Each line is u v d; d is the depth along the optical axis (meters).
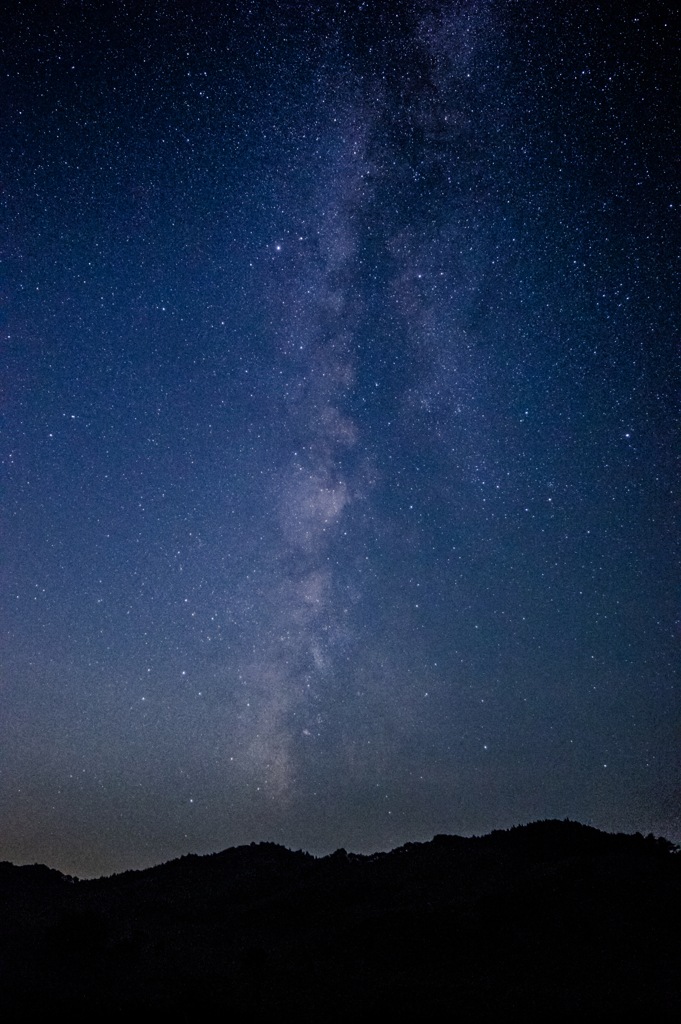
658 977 15.73
